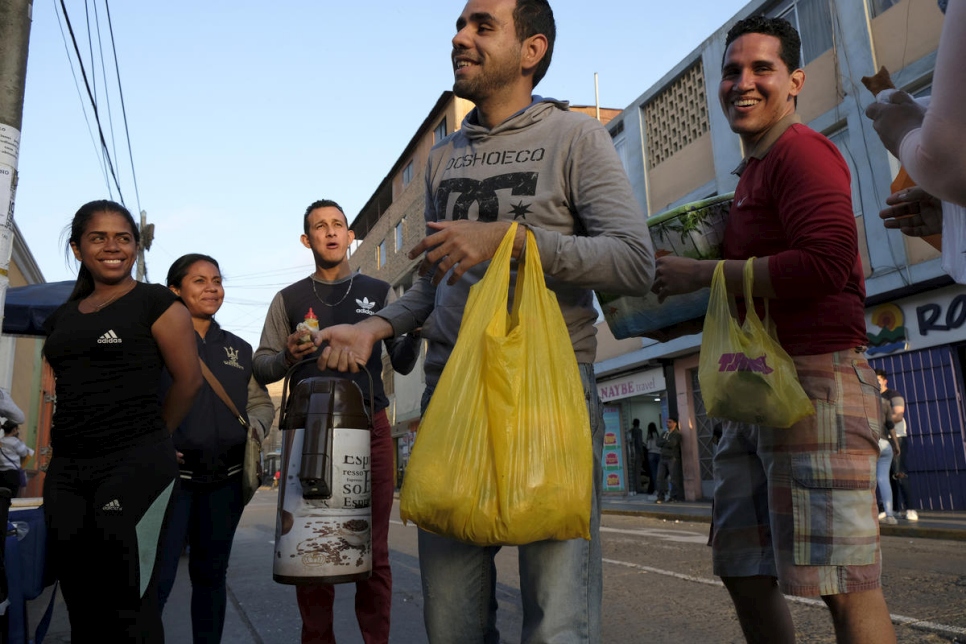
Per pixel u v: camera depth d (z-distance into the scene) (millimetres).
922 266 10078
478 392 1524
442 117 24531
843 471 1889
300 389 2293
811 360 1979
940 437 10266
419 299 2143
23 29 2965
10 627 2803
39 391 17359
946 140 1293
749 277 1987
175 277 3320
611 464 18031
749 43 2205
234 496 3162
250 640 3766
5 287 2822
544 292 1619
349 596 4855
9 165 2850
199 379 2635
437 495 1465
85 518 2357
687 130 14812
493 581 1816
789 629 2176
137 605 2346
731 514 2170
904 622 3645
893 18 10617
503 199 1839
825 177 1938
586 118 1863
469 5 1976
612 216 1722
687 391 15297
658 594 4723
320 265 3412
